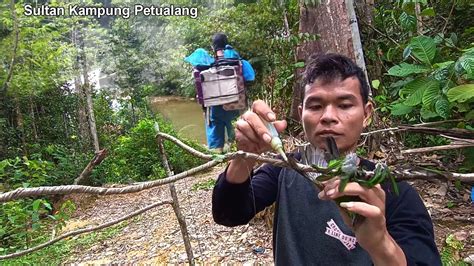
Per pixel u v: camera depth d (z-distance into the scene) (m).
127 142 11.72
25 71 9.84
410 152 2.27
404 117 4.15
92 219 7.52
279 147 0.84
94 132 11.98
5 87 9.55
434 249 1.05
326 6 4.84
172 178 0.85
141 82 21.20
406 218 1.06
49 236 6.13
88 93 12.16
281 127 0.89
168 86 23.52
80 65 13.10
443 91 2.93
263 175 1.36
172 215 6.38
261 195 1.33
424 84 3.03
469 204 3.89
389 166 0.80
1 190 5.88
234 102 4.80
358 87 1.07
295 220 1.26
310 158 0.99
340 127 1.03
